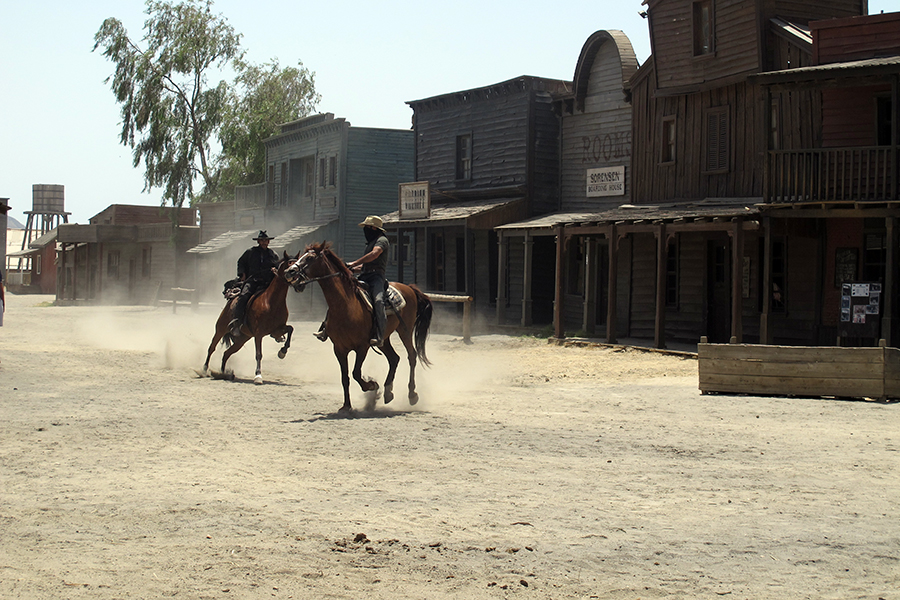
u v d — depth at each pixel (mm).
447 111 36469
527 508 7605
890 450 10141
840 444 10516
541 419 12414
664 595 5605
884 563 6223
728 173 24297
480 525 7082
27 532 6781
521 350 23828
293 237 40844
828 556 6367
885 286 19766
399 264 35094
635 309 27203
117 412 12703
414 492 8125
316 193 44094
